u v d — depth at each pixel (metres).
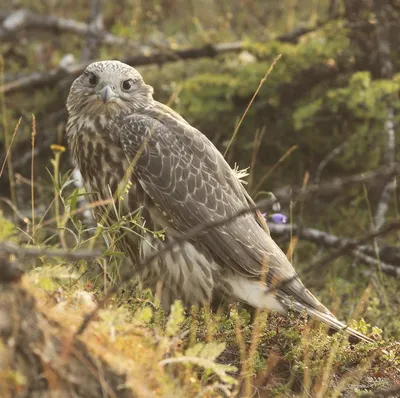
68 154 14.95
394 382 7.96
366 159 14.31
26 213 13.27
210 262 9.77
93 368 5.86
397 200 13.93
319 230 13.66
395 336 10.02
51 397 5.57
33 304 5.80
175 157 9.82
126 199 9.75
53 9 19.11
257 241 9.97
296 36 15.86
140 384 6.08
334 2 15.83
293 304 9.49
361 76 14.04
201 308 9.56
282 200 6.81
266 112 14.74
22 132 15.09
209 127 14.67
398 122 14.30
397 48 15.14
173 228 9.69
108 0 19.36
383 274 12.16
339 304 11.19
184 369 6.73
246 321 8.38
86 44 17.19
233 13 19.25
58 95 15.66
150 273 9.73
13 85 15.63
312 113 13.98
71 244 11.98
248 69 14.77
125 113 10.11
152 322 7.80
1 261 5.75
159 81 15.75
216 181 9.98
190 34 18.39
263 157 14.82
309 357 7.99
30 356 5.61
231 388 7.24
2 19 18.47
